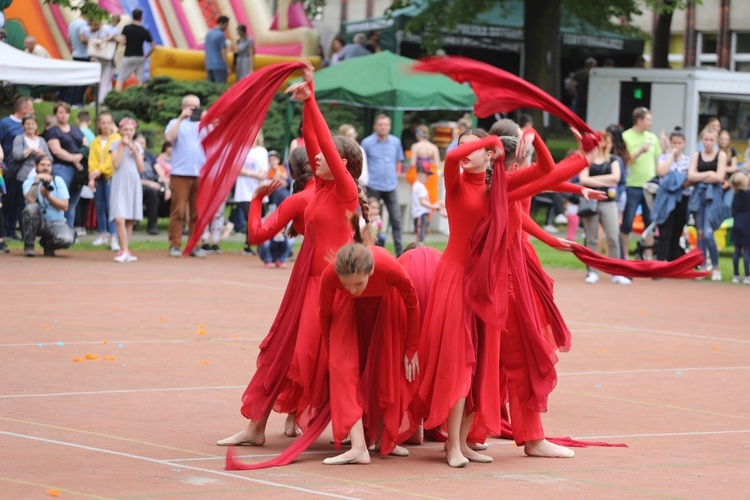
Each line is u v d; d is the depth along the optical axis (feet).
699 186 72.79
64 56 125.59
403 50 139.03
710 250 74.08
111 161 76.18
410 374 27.27
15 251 74.64
